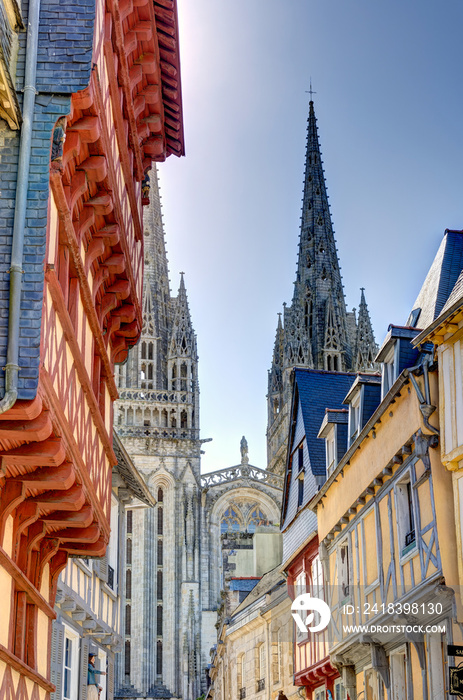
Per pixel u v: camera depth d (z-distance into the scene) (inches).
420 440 744.3
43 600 636.7
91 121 531.2
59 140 496.7
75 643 924.0
